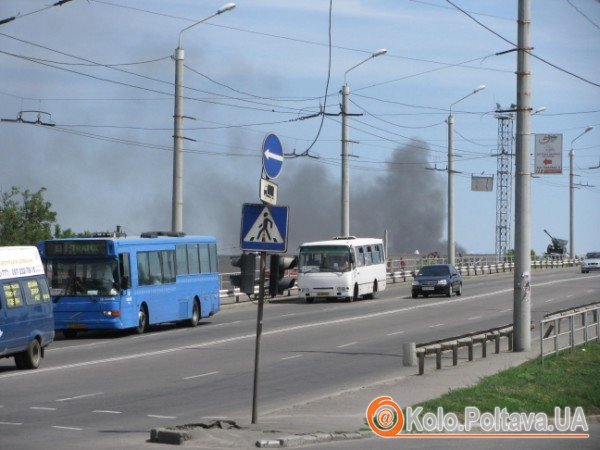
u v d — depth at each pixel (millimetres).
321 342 37406
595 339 34469
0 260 28156
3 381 26156
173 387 25016
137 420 19781
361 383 25844
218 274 49688
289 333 41344
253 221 18625
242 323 47281
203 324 47688
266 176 18328
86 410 21125
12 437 17641
